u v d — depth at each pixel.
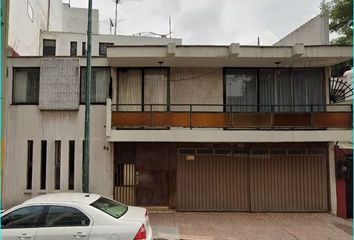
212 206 13.48
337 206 13.22
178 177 13.59
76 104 13.44
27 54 20.44
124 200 13.58
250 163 13.56
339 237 10.28
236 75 14.16
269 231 10.83
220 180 13.54
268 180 13.52
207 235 10.30
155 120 12.96
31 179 13.39
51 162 13.41
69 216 7.00
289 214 13.13
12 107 13.54
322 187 13.48
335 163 13.46
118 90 13.92
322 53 12.59
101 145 13.44
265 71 14.18
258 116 13.03
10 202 13.27
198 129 13.05
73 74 13.55
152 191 13.62
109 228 6.86
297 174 13.52
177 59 12.95
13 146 13.45
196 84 14.05
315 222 12.01
